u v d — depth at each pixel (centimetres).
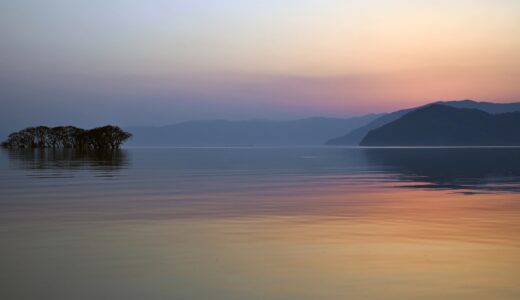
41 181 3969
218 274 1113
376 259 1255
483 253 1323
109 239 1506
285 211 2170
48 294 973
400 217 1980
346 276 1101
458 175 4919
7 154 13425
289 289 1008
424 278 1085
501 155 13638
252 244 1440
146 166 6956
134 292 986
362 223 1831
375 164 7931
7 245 1412
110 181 4019
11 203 2447
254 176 4822
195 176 4791
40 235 1570
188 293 981
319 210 2205
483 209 2238
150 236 1559
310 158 11575
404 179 4366
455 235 1583
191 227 1734
